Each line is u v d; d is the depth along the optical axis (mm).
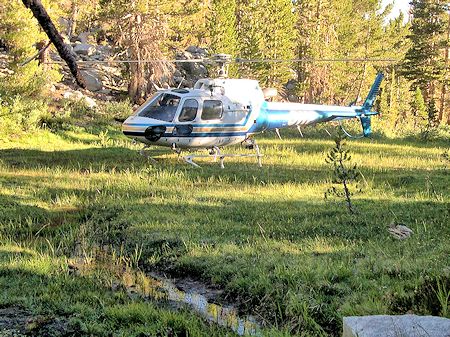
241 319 5812
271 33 45219
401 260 6652
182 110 15164
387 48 64562
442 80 50969
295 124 18375
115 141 22078
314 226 8703
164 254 7715
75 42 40844
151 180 13141
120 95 33250
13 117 20359
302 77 51062
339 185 12641
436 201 10664
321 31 50812
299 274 6359
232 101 15797
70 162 16203
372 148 22156
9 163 15609
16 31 24516
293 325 5410
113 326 5266
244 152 19391
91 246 8320
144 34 31453
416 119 50406
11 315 5402
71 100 26641
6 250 7633
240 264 7016
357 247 7461
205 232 8523
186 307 6047
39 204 10664
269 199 11039
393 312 5098
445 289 5164
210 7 40969
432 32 51281
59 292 6098
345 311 5285
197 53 46562
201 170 14867
